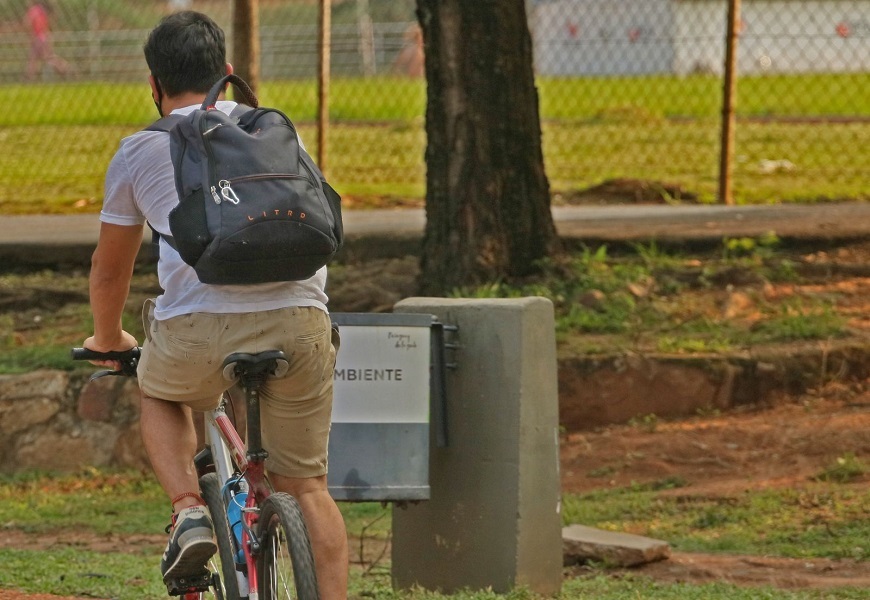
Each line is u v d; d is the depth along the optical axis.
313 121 69.38
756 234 37.75
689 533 25.56
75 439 31.62
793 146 60.09
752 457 28.70
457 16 33.81
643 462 29.23
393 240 38.22
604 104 74.88
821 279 36.34
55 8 97.19
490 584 21.22
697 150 59.78
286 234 13.56
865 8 74.44
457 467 21.59
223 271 13.64
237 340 14.13
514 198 34.53
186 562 14.49
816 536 24.34
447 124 34.09
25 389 31.92
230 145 13.86
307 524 15.13
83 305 36.94
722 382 31.52
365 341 21.09
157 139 14.27
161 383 14.68
